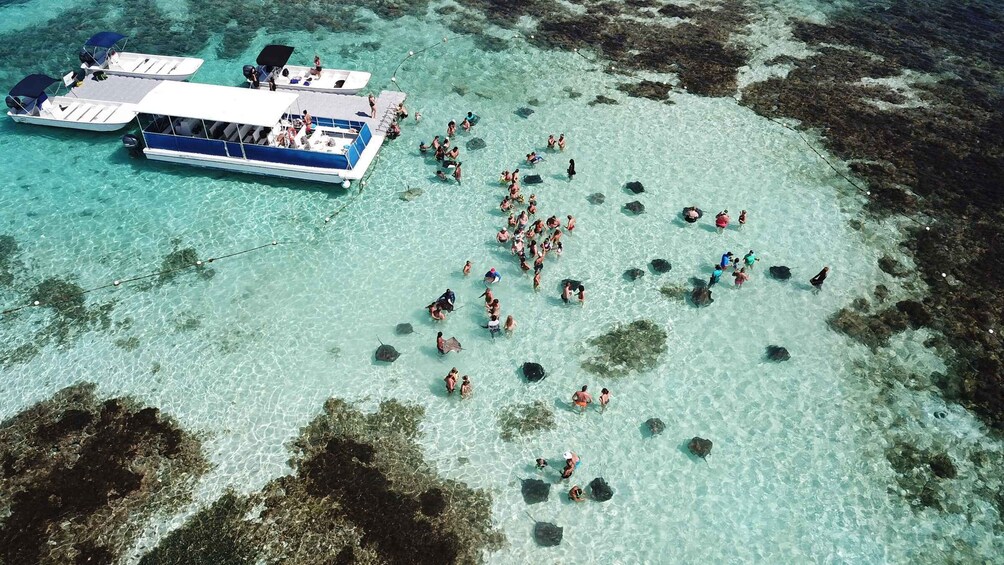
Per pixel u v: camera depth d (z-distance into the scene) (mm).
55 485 20859
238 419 22703
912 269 28234
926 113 36844
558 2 47344
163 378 23906
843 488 21188
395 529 19875
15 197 30938
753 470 21594
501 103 37531
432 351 24906
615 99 37812
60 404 23109
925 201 31344
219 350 24844
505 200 30438
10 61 40906
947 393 23781
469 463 21594
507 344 25203
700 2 47406
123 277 27484
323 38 43469
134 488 20797
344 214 30578
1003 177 32656
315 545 19547
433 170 32969
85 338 25234
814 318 26234
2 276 27406
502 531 19953
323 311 26281
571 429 22594
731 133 35375
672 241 29438
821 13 46344
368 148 32656
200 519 20094
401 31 44219
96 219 29984
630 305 26703
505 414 23000
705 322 26109
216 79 39250
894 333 25734
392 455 21766
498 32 44000
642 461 21781
